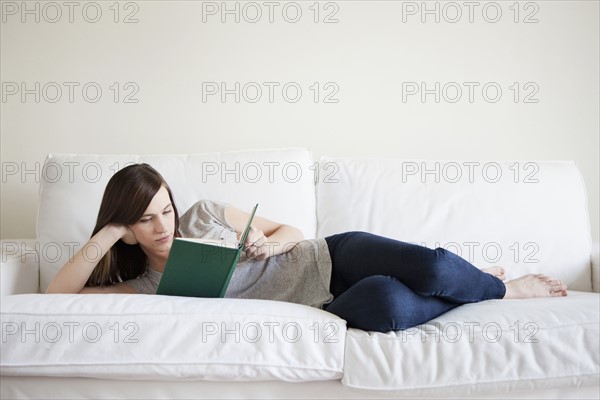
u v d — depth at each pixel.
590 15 2.44
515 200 2.03
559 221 2.03
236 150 2.22
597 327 1.28
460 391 1.23
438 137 2.42
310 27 2.39
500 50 2.42
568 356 1.25
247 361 1.23
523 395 1.27
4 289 1.65
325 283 1.60
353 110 2.40
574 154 2.45
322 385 1.28
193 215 1.83
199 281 1.47
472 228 1.99
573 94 2.44
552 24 2.43
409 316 1.31
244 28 2.38
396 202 2.01
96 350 1.23
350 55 2.40
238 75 2.38
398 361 1.24
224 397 1.27
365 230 1.98
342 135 2.40
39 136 2.36
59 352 1.23
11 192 2.35
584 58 2.44
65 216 1.88
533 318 1.29
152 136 2.37
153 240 1.72
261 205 1.95
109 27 2.36
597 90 2.44
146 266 1.73
